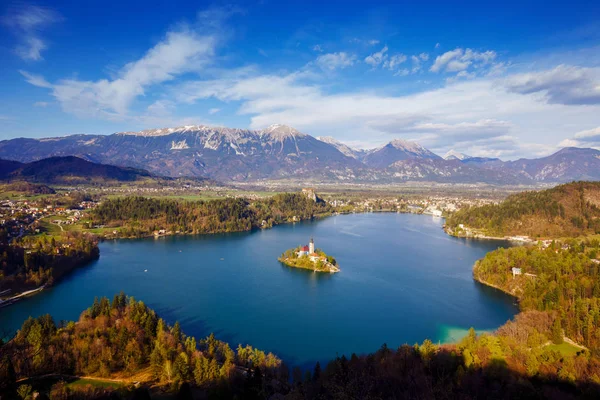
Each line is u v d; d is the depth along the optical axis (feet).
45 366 397.80
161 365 408.46
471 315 639.76
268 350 519.60
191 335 555.28
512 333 485.15
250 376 378.53
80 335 444.55
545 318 523.70
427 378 371.97
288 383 417.90
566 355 434.30
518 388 361.51
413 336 563.48
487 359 409.90
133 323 476.54
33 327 428.15
